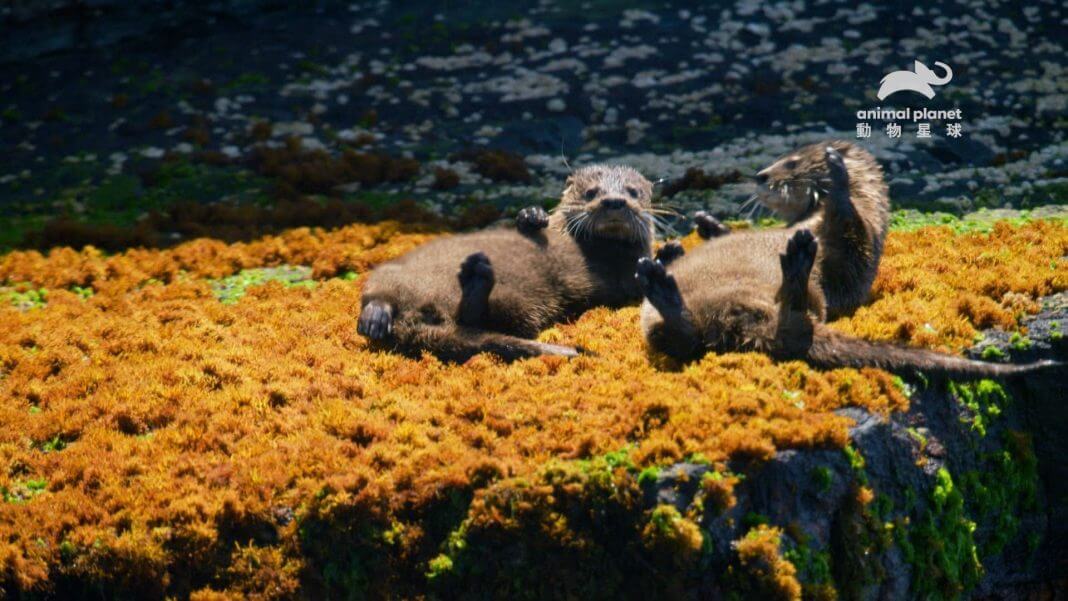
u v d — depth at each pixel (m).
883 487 28.20
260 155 58.97
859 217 32.03
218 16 76.00
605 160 58.91
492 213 50.94
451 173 56.34
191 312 37.50
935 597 29.20
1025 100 63.06
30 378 33.72
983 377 28.38
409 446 27.67
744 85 65.69
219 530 26.17
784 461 26.52
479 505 25.98
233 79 69.00
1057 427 32.38
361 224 48.72
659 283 28.84
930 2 74.50
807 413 27.53
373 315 31.03
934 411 30.19
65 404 31.12
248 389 31.00
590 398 28.67
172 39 74.12
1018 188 50.28
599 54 69.50
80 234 48.25
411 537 26.31
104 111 65.50
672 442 26.27
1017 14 73.56
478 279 31.12
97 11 73.81
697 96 64.69
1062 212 45.72
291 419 29.39
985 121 60.59
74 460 28.06
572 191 37.56
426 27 74.75
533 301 33.56
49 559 25.53
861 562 27.16
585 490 25.81
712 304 29.78
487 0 78.56
